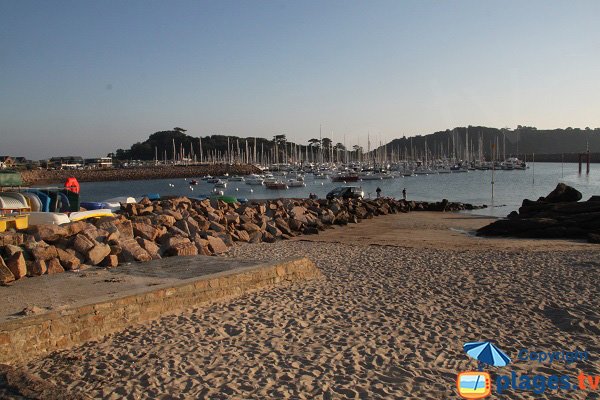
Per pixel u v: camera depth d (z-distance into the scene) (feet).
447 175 446.19
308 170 487.61
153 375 26.40
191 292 38.70
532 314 36.42
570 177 375.66
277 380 25.73
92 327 31.78
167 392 24.47
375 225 112.27
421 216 134.92
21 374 24.63
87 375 26.43
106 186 398.21
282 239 87.97
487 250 66.54
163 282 39.45
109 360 28.40
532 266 52.39
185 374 26.55
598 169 538.47
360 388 24.66
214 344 30.83
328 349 29.94
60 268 44.52
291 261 48.42
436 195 237.45
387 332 32.86
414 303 39.63
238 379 25.85
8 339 27.68
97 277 42.01
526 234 85.51
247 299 40.91
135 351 29.68
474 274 49.44
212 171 520.83
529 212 102.78
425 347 30.17
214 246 66.74
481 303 39.34
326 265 56.70
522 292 42.14
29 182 386.32
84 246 48.08
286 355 29.07
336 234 95.91
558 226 85.35
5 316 30.04
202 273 43.21
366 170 399.24
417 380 25.55
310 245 76.13
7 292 36.78
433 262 56.59
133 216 78.33
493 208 161.27
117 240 51.39
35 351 28.76
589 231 82.53
